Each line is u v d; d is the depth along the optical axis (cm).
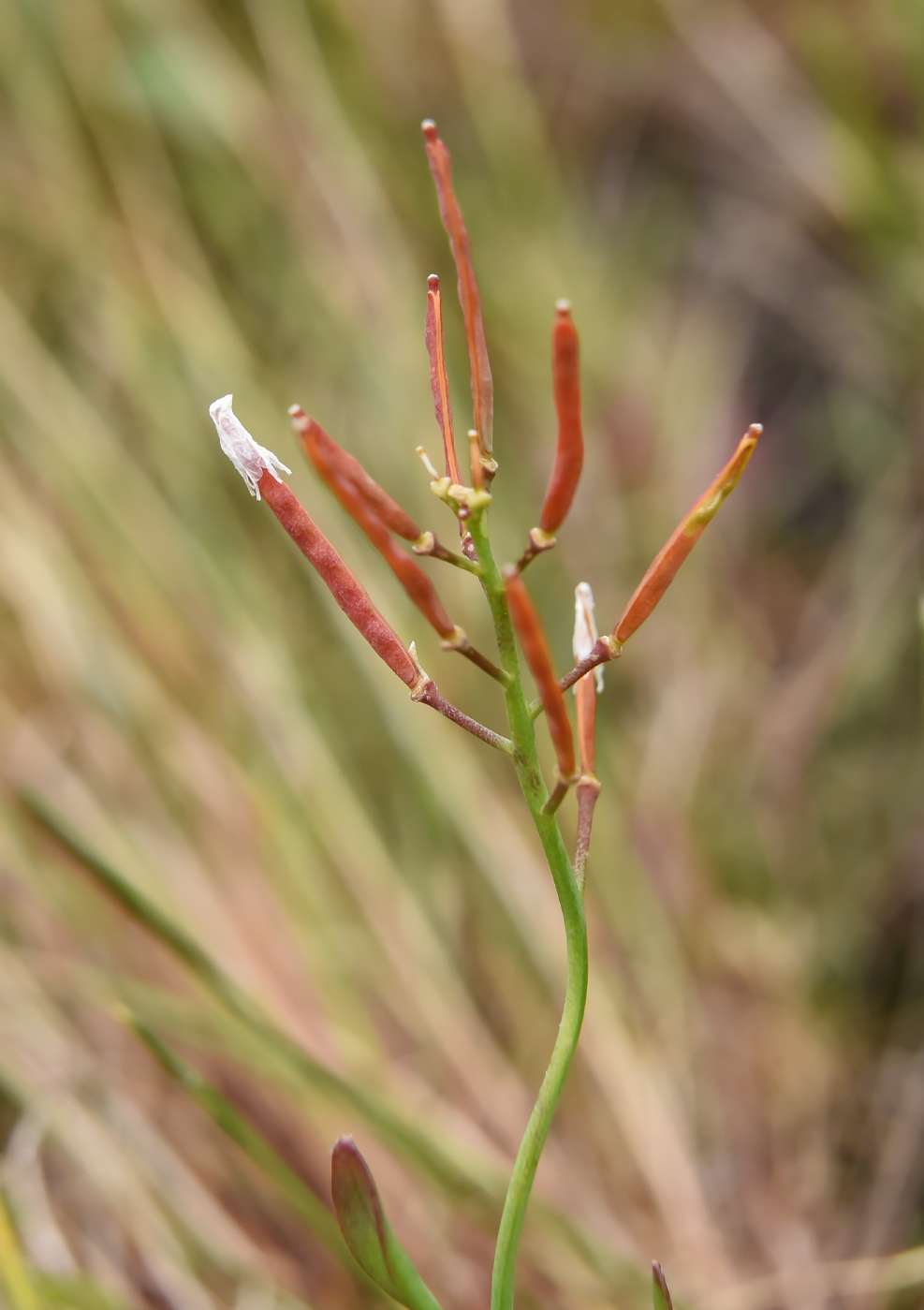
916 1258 48
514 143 80
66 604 59
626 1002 60
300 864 57
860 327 82
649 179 92
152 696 58
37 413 61
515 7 92
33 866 54
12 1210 44
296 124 71
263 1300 46
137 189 69
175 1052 51
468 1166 46
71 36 67
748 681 74
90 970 46
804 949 65
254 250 72
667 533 76
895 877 65
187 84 67
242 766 59
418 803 62
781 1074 60
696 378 85
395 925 57
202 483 65
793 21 83
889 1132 58
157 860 56
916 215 77
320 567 33
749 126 86
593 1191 53
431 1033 55
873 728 71
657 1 87
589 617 34
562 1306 48
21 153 68
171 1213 47
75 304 67
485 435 32
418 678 33
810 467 84
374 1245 33
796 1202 56
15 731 56
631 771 68
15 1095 48
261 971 54
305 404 68
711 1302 50
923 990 62
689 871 65
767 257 86
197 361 65
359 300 69
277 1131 50
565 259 81
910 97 83
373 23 79
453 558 32
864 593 74
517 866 60
